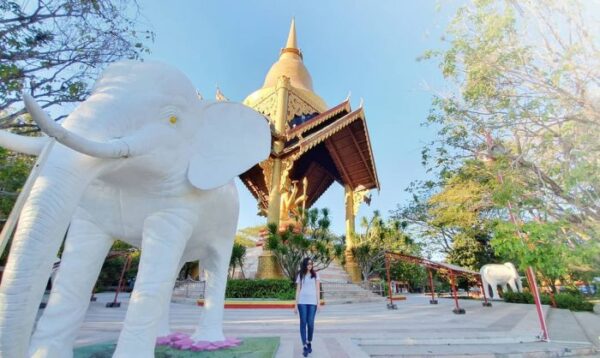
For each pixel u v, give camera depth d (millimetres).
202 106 3518
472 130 8156
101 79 2977
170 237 3100
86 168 2387
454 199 15133
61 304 2938
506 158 7031
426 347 5957
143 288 2926
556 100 5934
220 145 3537
